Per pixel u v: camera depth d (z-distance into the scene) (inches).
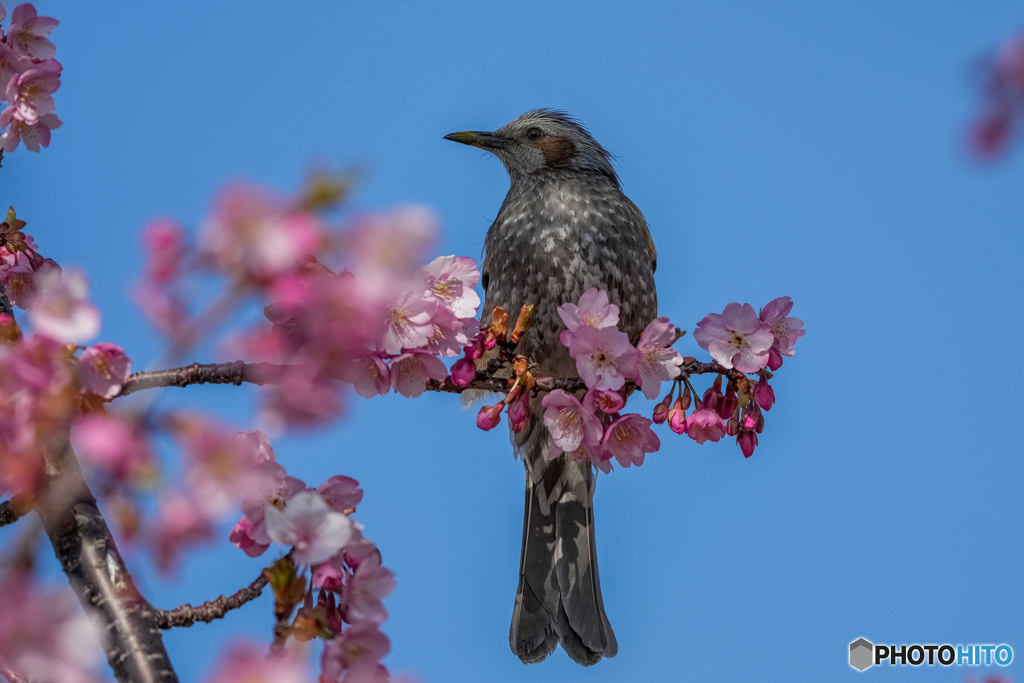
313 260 148.9
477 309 228.7
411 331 209.9
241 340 143.0
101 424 140.7
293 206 123.3
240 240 124.4
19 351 166.7
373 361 210.1
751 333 261.3
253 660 133.2
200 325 130.5
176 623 191.2
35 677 142.9
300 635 182.5
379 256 124.9
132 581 193.0
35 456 171.6
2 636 135.9
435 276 229.6
